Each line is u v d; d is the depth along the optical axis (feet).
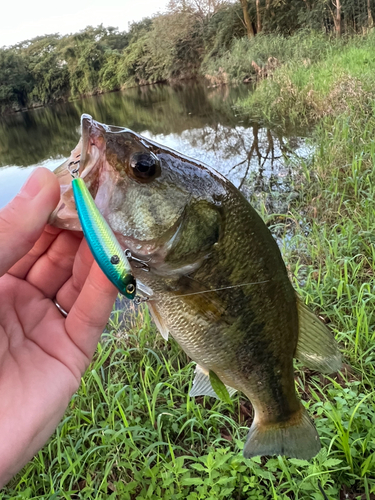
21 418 0.69
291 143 3.59
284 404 0.90
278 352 0.86
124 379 1.37
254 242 0.78
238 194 0.79
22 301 0.80
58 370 0.76
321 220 2.14
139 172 0.71
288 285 0.84
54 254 0.83
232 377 0.86
